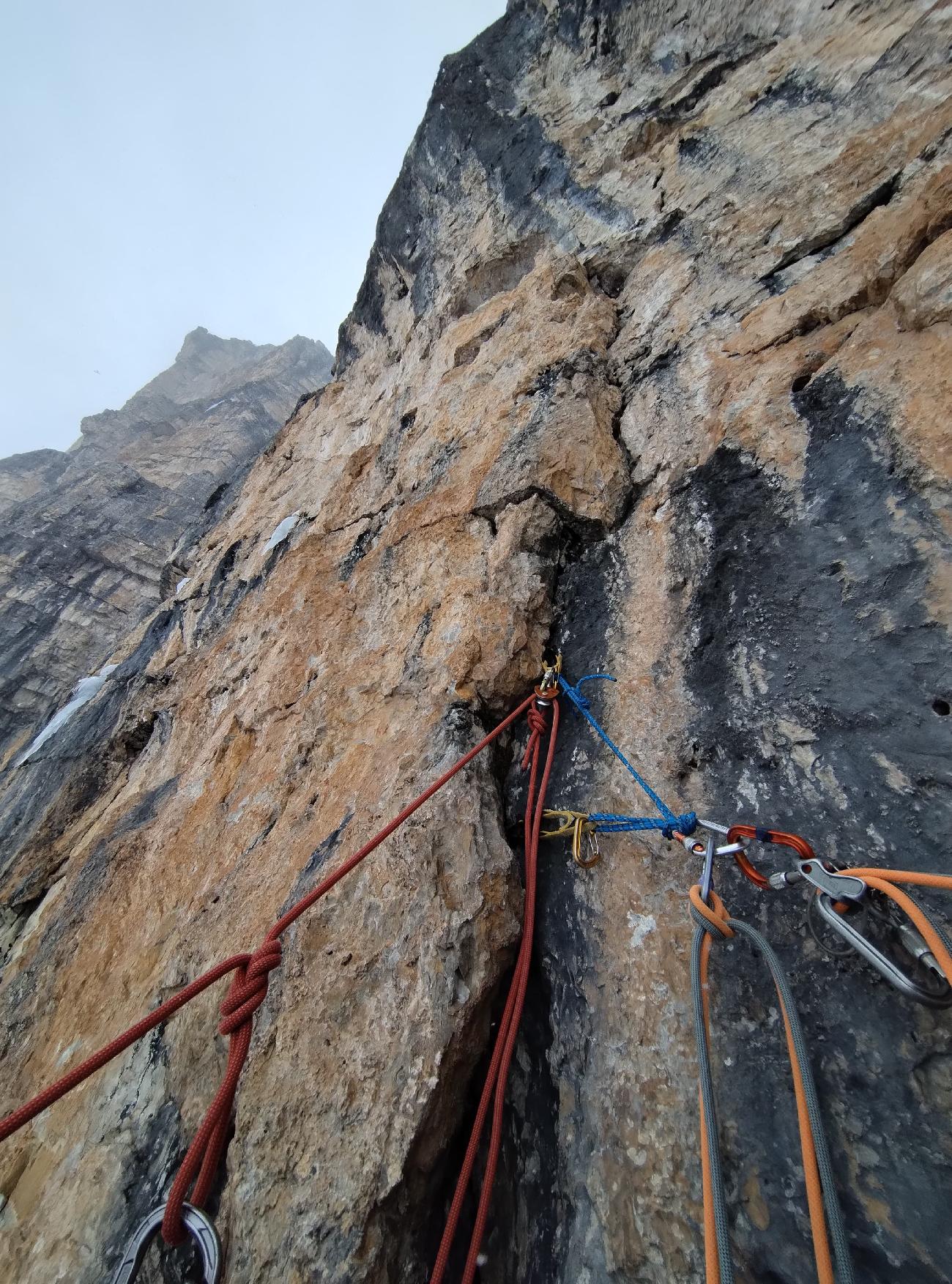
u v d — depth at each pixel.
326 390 9.02
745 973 1.56
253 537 7.33
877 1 3.43
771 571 2.16
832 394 2.29
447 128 6.34
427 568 3.54
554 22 5.46
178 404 41.03
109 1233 1.82
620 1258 1.36
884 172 2.85
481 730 2.59
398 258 7.36
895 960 1.29
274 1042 1.92
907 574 1.78
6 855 6.19
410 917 1.96
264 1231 1.54
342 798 2.69
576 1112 1.66
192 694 5.19
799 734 1.81
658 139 4.52
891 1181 1.19
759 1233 1.26
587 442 3.18
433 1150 1.62
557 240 4.92
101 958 3.17
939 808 1.46
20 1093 2.72
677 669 2.28
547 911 2.06
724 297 3.23
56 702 10.10
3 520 23.06
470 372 4.63
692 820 1.71
